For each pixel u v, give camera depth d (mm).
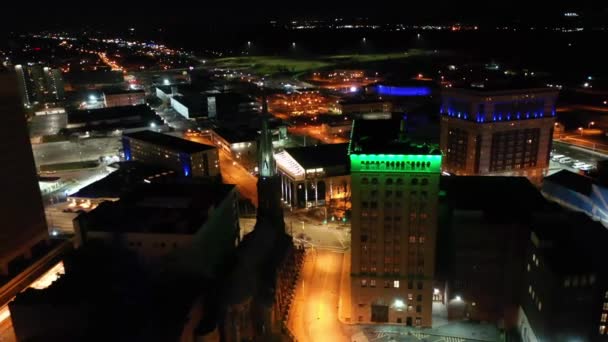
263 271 129375
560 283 97938
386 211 124875
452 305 132000
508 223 122688
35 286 149625
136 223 126562
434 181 121125
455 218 124812
